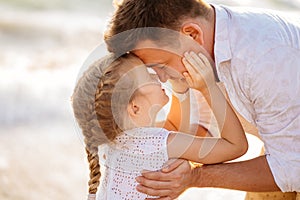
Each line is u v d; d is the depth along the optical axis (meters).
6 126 5.75
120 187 2.71
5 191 4.42
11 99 6.30
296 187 2.63
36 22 10.62
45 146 5.36
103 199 2.77
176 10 2.49
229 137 2.65
